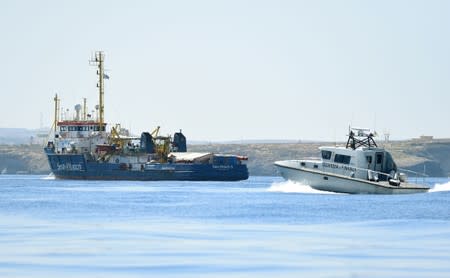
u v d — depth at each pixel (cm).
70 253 13088
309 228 17125
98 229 16800
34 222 18438
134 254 13025
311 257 12788
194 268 11744
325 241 14762
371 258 12694
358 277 11094
